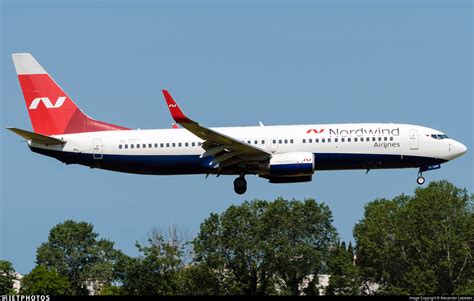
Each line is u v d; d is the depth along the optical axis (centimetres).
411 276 18925
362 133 16138
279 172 15975
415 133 16100
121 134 16788
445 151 16038
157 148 16538
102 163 16800
